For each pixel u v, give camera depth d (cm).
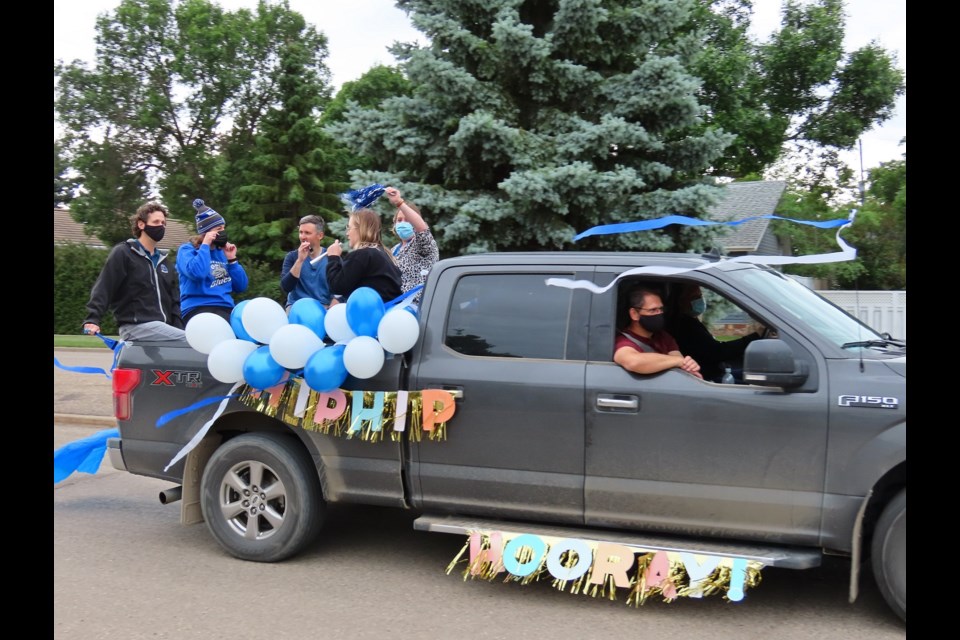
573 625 396
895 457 363
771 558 378
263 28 3866
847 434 372
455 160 1192
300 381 463
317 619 405
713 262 430
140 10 3728
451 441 437
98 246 3816
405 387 451
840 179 2450
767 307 402
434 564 489
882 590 371
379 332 441
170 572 475
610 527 418
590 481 412
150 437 511
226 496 493
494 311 448
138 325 623
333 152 3048
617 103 1176
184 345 510
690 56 1262
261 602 428
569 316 432
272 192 2933
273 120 3014
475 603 426
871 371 377
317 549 517
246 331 470
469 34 1156
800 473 379
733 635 383
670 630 389
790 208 2347
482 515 442
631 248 1152
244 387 481
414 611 415
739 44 2209
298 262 726
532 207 1127
